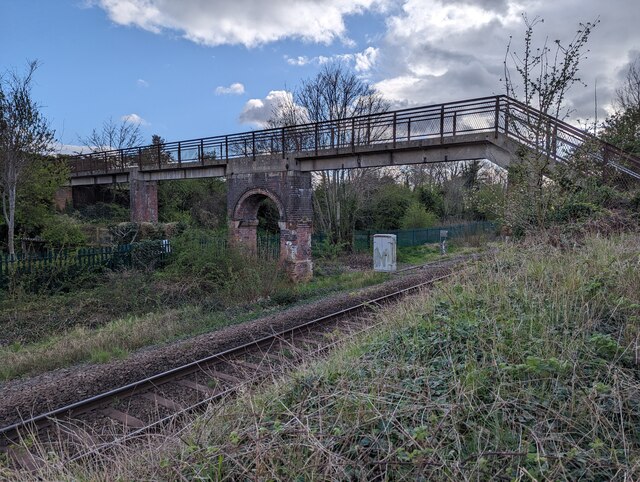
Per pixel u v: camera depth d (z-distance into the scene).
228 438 3.29
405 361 4.52
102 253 16.81
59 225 20.73
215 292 15.79
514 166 10.44
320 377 4.25
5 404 6.27
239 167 20.45
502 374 3.77
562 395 3.44
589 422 3.12
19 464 4.71
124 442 4.26
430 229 36.25
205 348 8.78
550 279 6.10
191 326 11.53
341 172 29.91
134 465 3.36
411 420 3.32
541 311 4.98
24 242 19.92
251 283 15.66
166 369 7.77
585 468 2.68
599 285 5.25
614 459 2.69
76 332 11.07
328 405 3.58
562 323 4.69
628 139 15.87
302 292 16.09
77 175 29.27
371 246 31.94
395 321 6.52
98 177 28.22
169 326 11.34
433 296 7.41
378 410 3.33
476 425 3.16
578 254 7.11
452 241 34.84
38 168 18.72
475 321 5.07
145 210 25.58
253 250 18.58
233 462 3.01
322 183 31.31
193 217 31.95
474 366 3.93
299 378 4.33
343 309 11.98
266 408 3.90
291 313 11.75
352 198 30.89
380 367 4.38
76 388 6.85
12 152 16.47
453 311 5.72
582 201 9.80
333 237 30.36
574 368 3.58
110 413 6.10
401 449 2.78
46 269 14.97
